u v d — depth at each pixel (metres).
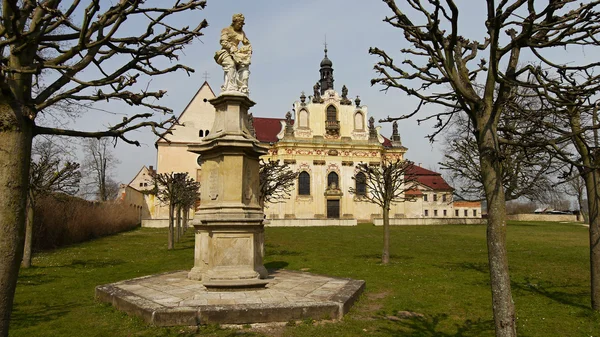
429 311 9.08
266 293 9.15
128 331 7.16
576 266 16.12
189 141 52.22
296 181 50.12
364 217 51.09
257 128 56.50
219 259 9.83
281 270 13.24
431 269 15.27
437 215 62.75
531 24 4.70
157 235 34.91
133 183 67.00
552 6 4.80
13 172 3.82
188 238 31.02
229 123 10.71
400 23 5.82
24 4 4.13
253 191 10.93
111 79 4.79
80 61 4.54
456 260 18.06
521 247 23.36
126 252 21.88
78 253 21.45
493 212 4.88
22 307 9.21
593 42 5.30
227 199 10.26
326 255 19.95
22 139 3.90
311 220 45.06
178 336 6.86
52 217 23.89
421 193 59.75
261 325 7.48
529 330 7.86
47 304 9.50
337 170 51.44
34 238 22.59
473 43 7.40
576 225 44.97
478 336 7.36
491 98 5.10
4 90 3.75
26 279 13.27
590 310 9.27
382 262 17.08
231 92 10.83
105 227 34.19
